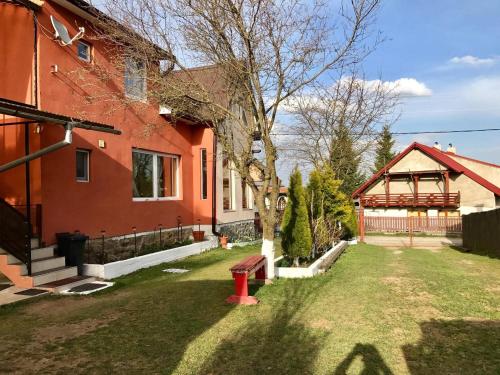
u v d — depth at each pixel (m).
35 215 8.59
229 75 8.20
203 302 6.82
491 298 7.18
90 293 7.54
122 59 9.98
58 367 4.27
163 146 13.35
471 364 4.33
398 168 37.44
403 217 35.72
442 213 36.09
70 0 9.30
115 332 5.34
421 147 36.31
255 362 4.39
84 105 9.97
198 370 4.20
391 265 11.44
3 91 9.05
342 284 8.30
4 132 8.91
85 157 10.14
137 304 6.73
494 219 15.80
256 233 20.30
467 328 5.49
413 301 6.92
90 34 10.33
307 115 17.81
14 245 7.93
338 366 4.30
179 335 5.21
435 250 18.12
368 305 6.65
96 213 10.26
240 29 7.32
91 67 10.20
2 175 8.91
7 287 7.71
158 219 12.98
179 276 9.34
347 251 15.26
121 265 9.48
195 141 15.35
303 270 9.05
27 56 8.88
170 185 14.11
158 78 8.44
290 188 10.22
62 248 8.83
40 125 8.55
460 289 7.93
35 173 8.62
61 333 5.31
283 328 5.49
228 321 5.79
